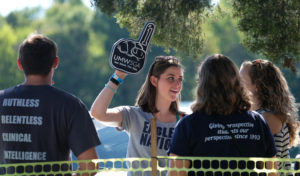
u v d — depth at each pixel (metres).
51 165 4.61
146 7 7.31
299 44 7.18
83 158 4.63
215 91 4.70
